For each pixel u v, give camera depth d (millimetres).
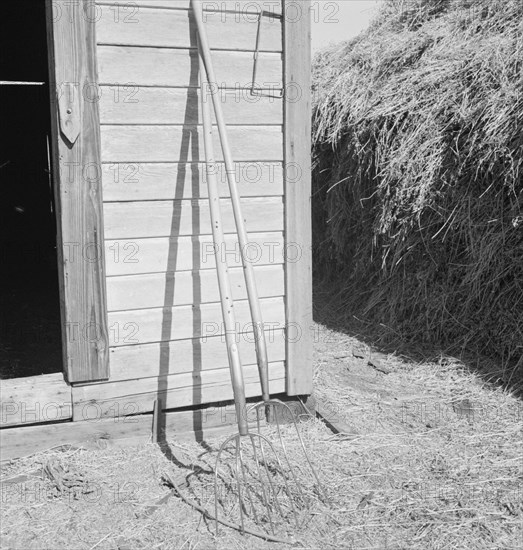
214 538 2844
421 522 2992
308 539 2861
